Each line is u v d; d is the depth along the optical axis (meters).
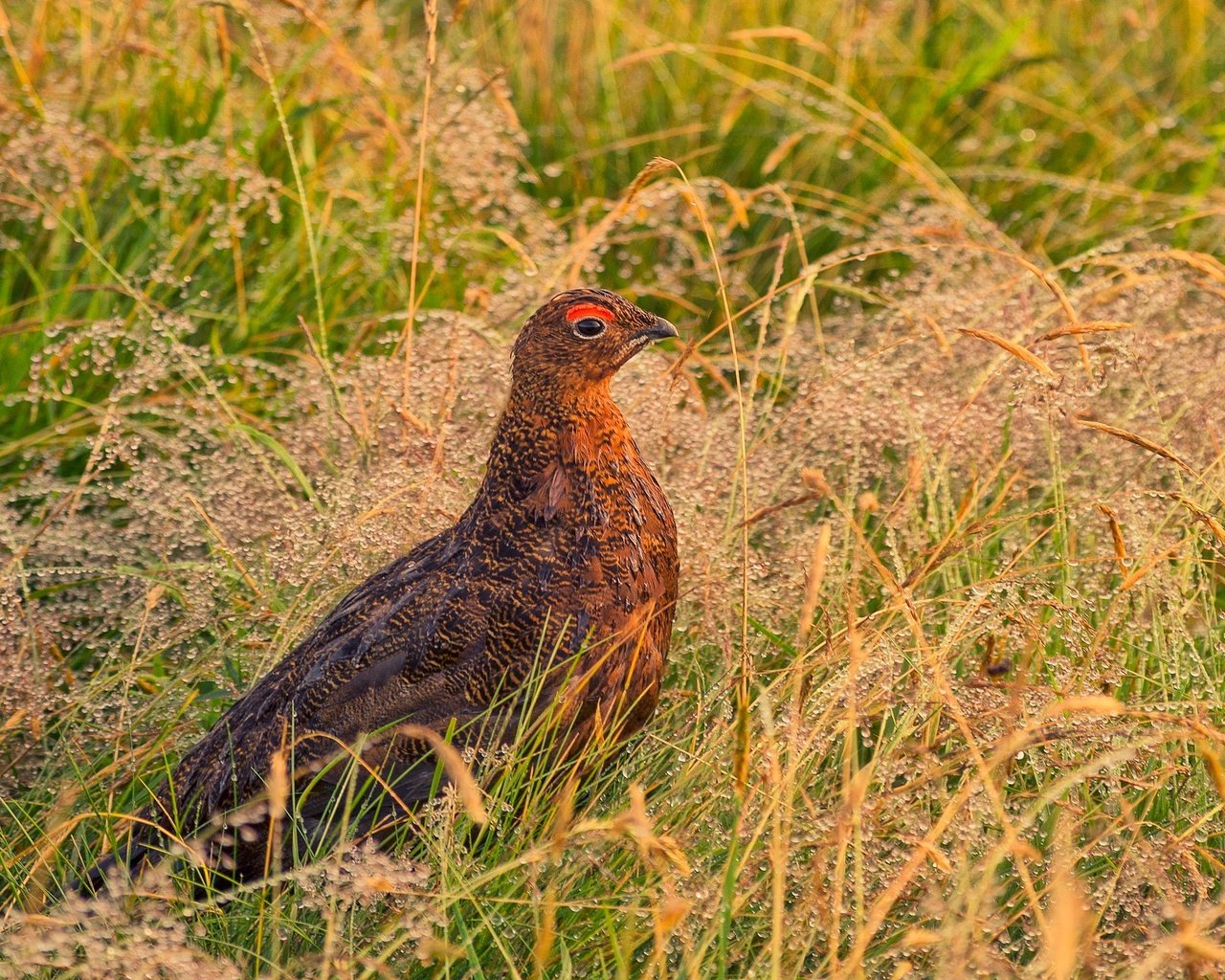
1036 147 12.80
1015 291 9.70
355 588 7.84
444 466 8.67
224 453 9.10
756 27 13.48
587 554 7.16
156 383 9.93
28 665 7.93
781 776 6.12
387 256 11.00
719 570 7.98
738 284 11.23
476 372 9.27
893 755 6.59
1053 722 6.70
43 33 11.99
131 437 8.80
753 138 12.62
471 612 7.12
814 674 7.20
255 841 7.21
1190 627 8.09
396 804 7.13
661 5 14.07
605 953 6.25
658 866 5.79
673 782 7.12
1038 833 6.67
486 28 13.64
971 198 12.22
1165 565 7.65
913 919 6.29
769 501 8.80
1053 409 7.96
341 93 12.12
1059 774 6.98
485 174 11.37
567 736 7.12
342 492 8.39
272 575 8.41
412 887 6.46
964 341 9.47
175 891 6.99
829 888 6.20
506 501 7.31
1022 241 12.05
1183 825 6.79
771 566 8.34
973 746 5.75
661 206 11.56
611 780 7.32
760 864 6.34
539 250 10.90
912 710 6.76
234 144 11.60
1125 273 9.52
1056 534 8.19
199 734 7.95
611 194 12.63
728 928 6.00
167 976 5.70
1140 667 7.55
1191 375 9.21
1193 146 12.55
